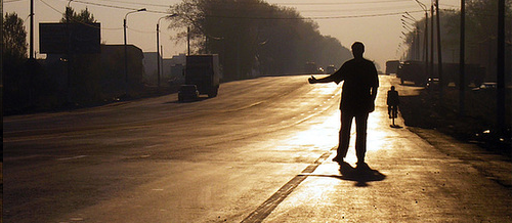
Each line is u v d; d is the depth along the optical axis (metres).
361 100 11.66
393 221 6.51
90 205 7.50
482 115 36.75
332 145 16.95
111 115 42.72
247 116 40.97
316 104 56.72
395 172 10.54
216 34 125.19
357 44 11.71
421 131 25.77
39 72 65.12
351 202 7.62
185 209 7.26
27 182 9.37
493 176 10.05
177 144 17.16
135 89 95.31
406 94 67.69
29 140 18.83
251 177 9.96
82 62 73.88
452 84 99.06
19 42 80.44
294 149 15.48
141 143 17.53
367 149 15.61
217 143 17.66
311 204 7.49
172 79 128.50
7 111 47.62
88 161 12.38
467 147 16.53
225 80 113.50
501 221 6.55
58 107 53.84
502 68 25.69
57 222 6.52
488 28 109.06
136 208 7.32
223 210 7.19
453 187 8.83
